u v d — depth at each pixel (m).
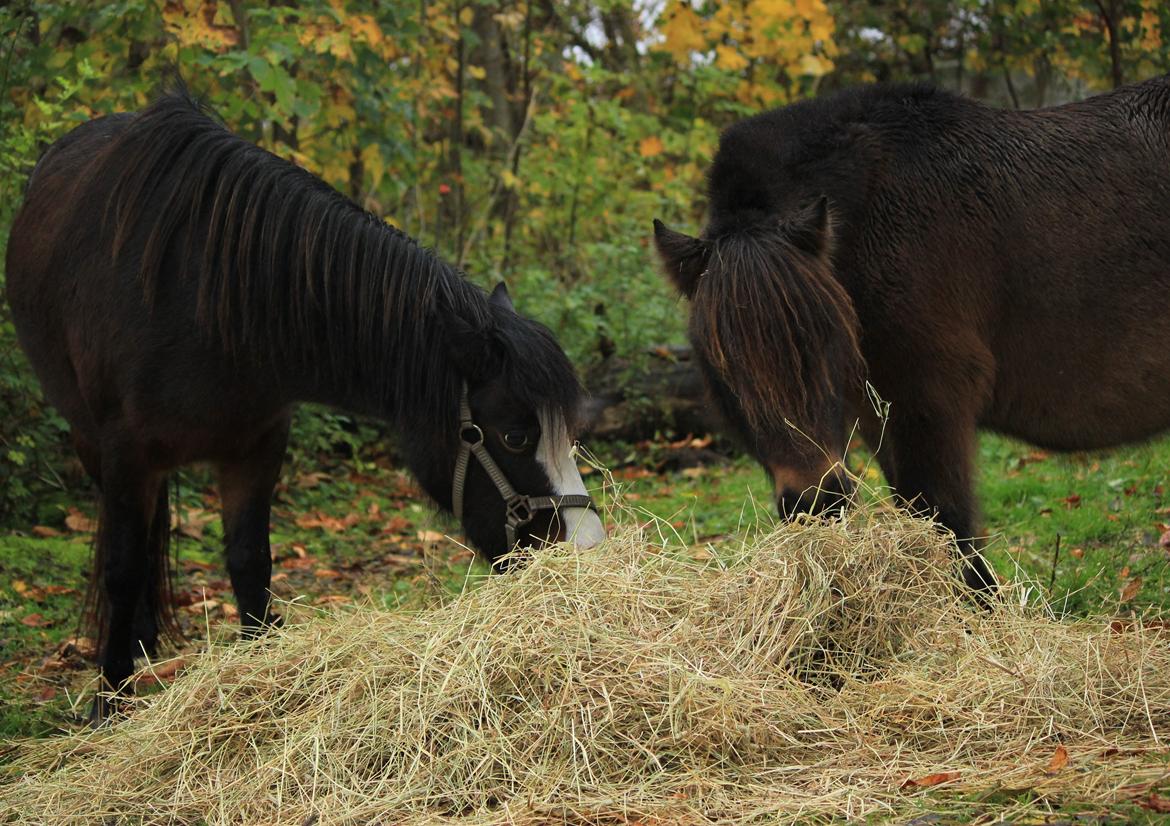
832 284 3.49
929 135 4.10
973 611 3.49
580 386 3.68
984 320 4.05
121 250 3.93
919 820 2.46
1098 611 4.24
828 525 3.32
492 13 10.73
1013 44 9.63
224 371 3.89
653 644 3.09
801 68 10.10
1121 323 4.03
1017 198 4.02
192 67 7.51
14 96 7.21
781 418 3.35
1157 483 5.88
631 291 9.18
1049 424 4.22
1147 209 4.04
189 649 4.68
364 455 8.65
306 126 8.63
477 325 3.72
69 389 4.41
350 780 2.89
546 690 2.97
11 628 4.88
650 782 2.76
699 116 11.54
